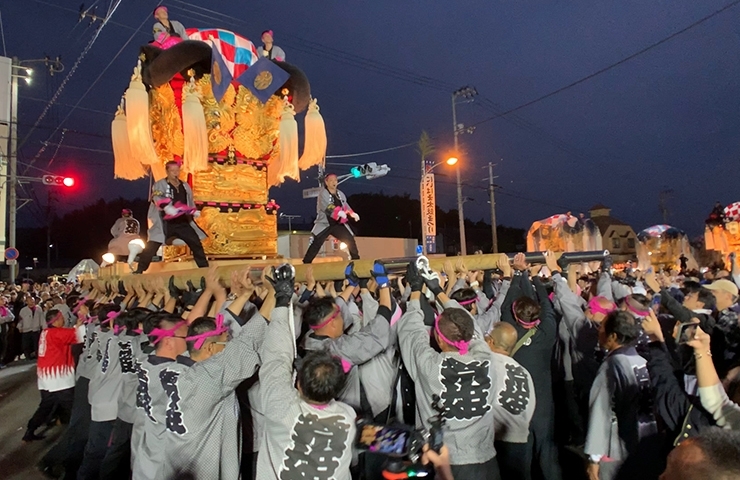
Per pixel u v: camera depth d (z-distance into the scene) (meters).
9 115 27.19
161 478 3.68
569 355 6.94
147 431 4.03
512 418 4.47
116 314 6.52
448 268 5.53
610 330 4.34
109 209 61.56
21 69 26.98
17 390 12.79
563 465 6.29
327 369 3.20
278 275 3.68
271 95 9.60
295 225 50.44
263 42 10.08
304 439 3.14
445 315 3.91
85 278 11.99
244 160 9.90
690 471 1.87
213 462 3.65
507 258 5.39
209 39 9.65
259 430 4.28
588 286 8.54
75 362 9.07
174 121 9.49
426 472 2.69
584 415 6.58
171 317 4.27
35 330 17.33
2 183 28.41
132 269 9.50
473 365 3.84
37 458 7.71
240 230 9.79
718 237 17.19
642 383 4.23
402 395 4.83
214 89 9.05
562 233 17.22
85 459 6.11
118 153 9.74
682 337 3.25
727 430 2.03
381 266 4.48
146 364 4.14
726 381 3.57
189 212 7.85
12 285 23.00
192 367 3.68
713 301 5.43
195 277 5.79
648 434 4.18
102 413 6.12
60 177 26.50
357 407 4.56
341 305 5.30
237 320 4.17
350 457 3.22
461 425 3.78
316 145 10.08
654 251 18.92
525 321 4.98
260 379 3.41
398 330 4.29
